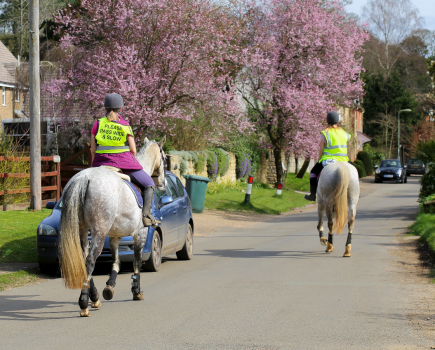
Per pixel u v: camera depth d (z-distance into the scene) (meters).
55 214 10.07
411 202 28.14
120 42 20.45
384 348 5.04
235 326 5.89
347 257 11.20
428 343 5.20
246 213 23.25
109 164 7.07
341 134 11.94
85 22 21.31
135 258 7.40
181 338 5.43
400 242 13.50
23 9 50.66
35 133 16.22
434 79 20.36
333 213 11.70
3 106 36.06
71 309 6.91
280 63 29.69
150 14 20.19
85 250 6.57
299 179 41.00
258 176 36.03
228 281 8.72
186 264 10.88
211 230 17.61
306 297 7.38
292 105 29.23
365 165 61.97
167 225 10.44
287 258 11.25
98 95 19.20
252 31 29.59
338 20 31.00
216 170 28.30
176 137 26.61
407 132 73.62
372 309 6.64
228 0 25.92
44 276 9.64
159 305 7.05
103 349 5.08
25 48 49.81
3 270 9.73
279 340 5.32
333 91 31.23
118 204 6.62
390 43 76.44
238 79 28.48
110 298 6.73
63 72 21.38
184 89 21.05
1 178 16.56
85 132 22.38
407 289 7.86
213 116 22.52
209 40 21.30
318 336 5.45
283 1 29.36
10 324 6.11
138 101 19.34
